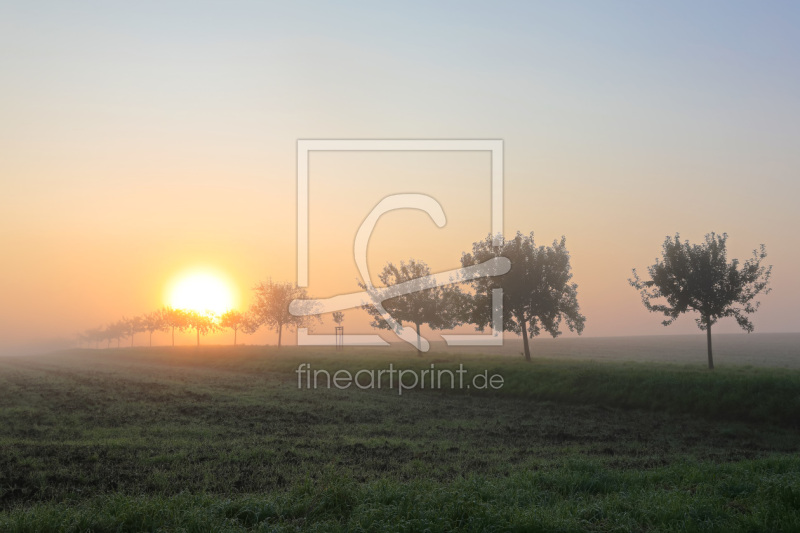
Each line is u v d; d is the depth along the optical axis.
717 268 47.31
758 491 13.25
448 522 11.00
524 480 15.37
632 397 35.31
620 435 26.48
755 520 11.16
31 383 53.03
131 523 11.33
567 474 15.98
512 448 22.64
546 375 42.12
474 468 18.22
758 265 47.19
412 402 38.50
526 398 39.91
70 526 10.91
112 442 21.89
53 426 26.56
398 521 10.92
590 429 28.16
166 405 35.25
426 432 26.61
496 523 11.11
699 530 11.07
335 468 17.78
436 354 68.50
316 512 11.96
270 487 15.15
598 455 21.45
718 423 29.61
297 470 17.39
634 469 18.16
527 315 60.28
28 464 17.75
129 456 19.27
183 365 83.06
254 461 18.69
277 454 20.05
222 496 14.02
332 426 28.06
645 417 31.77
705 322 47.81
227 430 25.94
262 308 98.50
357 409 34.75
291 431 26.17
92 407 34.12
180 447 21.30
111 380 56.38
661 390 34.72
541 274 59.38
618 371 40.00
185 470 17.06
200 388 47.28
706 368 43.53
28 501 13.53
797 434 26.52
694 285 47.28
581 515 11.98
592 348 133.50
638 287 51.16
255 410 33.41
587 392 37.69
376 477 16.56
